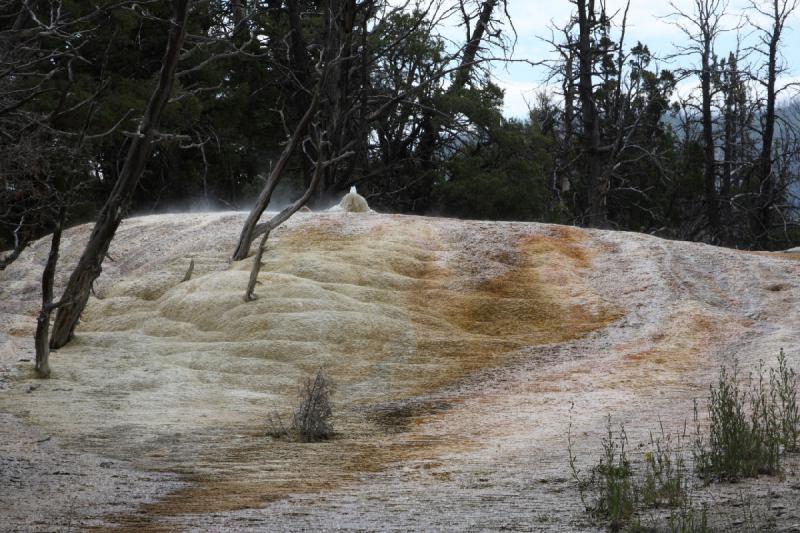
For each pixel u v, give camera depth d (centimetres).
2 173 1897
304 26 4541
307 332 2283
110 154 4278
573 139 5809
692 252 2984
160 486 1070
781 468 966
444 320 2523
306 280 2600
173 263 2908
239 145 4809
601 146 4909
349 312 2411
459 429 1548
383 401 1880
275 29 4566
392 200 5134
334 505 918
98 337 2317
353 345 2266
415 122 5012
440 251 2995
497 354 2284
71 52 2214
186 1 2183
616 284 2775
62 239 3312
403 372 2120
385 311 2500
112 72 4056
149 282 2747
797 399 1598
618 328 2478
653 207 5659
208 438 1461
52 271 1997
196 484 1086
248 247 2888
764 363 2086
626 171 5541
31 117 2222
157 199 4659
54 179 2548
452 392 1952
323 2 4522
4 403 1736
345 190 4612
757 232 5197
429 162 5031
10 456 1238
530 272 2845
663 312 2566
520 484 1002
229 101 4612
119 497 994
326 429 1484
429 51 4744
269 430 1536
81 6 3766
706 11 5178
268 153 4991
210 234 3138
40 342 1988
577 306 2633
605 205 5069
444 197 4706
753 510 774
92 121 3588
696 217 5581
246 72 4762
